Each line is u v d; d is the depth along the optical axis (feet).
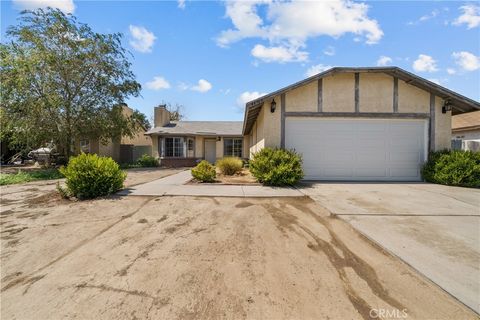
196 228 13.21
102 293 7.46
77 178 19.71
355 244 10.96
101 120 51.21
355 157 28.94
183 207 17.37
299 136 28.68
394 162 29.01
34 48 43.55
